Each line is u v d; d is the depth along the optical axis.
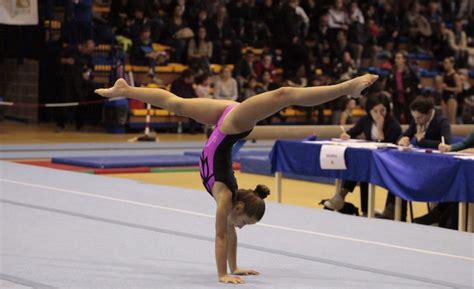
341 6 27.94
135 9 25.02
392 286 7.59
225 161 7.61
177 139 23.36
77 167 16.52
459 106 26.95
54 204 11.54
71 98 23.81
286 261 8.52
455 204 11.31
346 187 12.20
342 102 24.69
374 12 29.47
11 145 20.16
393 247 9.42
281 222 10.76
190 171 17.22
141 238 9.47
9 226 9.95
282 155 12.69
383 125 12.77
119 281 7.51
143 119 24.53
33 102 25.97
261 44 27.14
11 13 21.70
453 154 11.03
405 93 25.73
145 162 16.98
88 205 11.56
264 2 27.64
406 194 11.10
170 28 25.47
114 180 14.17
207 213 11.18
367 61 27.77
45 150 19.42
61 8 25.19
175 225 10.27
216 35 25.97
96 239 9.35
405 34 29.88
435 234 10.32
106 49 24.42
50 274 7.71
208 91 24.09
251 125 7.54
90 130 24.66
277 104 7.35
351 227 10.57
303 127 14.91
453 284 7.75
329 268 8.27
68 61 23.56
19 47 25.30
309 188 15.45
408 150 11.43
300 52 26.19
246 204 7.53
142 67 24.66
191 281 7.56
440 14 31.16
